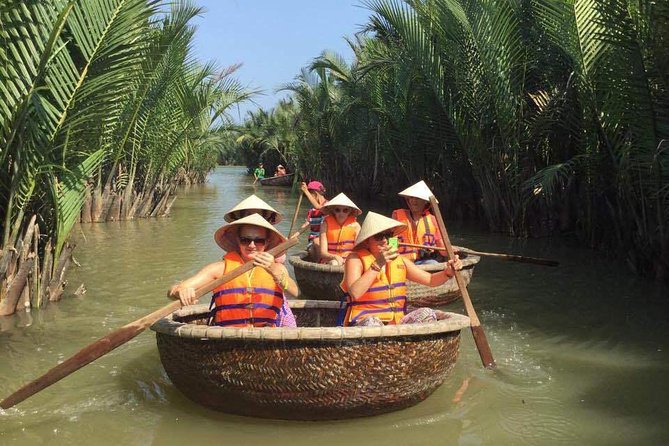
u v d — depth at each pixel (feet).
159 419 12.57
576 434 11.95
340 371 12.07
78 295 22.33
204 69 49.03
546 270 27.84
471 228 43.73
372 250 14.44
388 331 12.13
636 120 25.27
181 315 15.24
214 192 90.17
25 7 18.01
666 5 22.52
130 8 20.10
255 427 12.30
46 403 13.25
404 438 11.84
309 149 83.71
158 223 45.52
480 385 14.42
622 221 29.07
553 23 30.89
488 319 19.88
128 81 21.84
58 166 19.13
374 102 55.26
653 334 18.26
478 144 39.37
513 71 36.42
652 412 12.92
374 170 68.13
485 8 34.68
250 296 13.58
